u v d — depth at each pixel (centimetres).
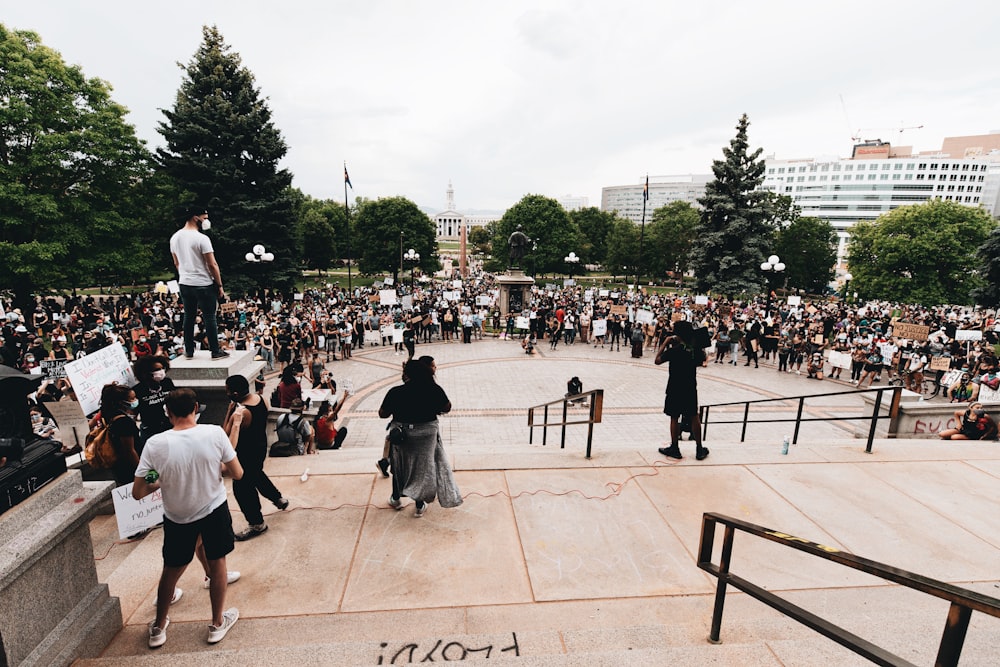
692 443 766
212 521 334
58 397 682
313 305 3209
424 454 495
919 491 585
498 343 2598
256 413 472
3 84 2238
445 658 319
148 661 301
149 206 2970
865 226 5406
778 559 455
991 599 171
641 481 601
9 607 256
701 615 384
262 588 409
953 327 2491
